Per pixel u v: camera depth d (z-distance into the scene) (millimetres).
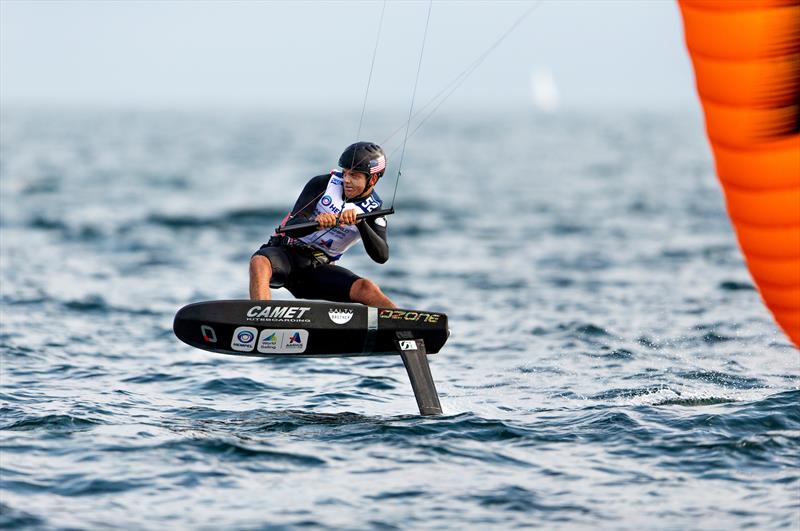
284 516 21906
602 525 21578
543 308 53844
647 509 22438
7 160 198250
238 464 25281
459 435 27953
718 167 23266
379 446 26938
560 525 21594
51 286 58406
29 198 115938
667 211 108688
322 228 30531
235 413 31406
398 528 21344
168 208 107625
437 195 132250
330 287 31688
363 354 31172
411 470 25000
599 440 27531
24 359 39375
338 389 35312
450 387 35875
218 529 21125
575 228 93750
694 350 42062
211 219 97750
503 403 32875
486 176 173500
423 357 30922
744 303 54125
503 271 67938
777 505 22500
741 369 37750
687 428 28297
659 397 32906
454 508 22500
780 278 23531
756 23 21547
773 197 22547
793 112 21953
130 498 22797
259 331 30172
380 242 30703
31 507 22047
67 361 39406
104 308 52125
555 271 67812
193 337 30391
